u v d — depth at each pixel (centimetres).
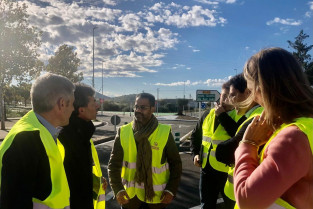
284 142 111
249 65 134
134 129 278
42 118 170
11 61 1652
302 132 112
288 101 118
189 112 5322
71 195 197
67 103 174
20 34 1650
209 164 323
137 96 277
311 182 112
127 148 277
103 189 262
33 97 169
